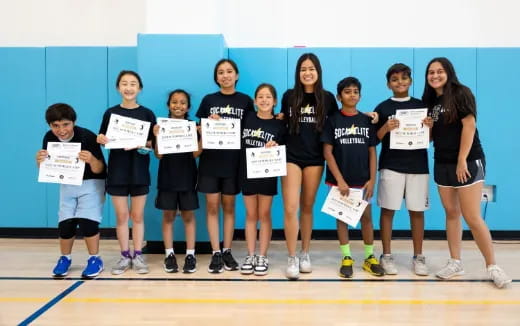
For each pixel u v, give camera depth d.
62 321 1.87
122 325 1.83
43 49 3.71
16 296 2.20
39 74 3.72
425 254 3.14
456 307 2.06
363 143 2.54
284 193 2.58
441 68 2.42
